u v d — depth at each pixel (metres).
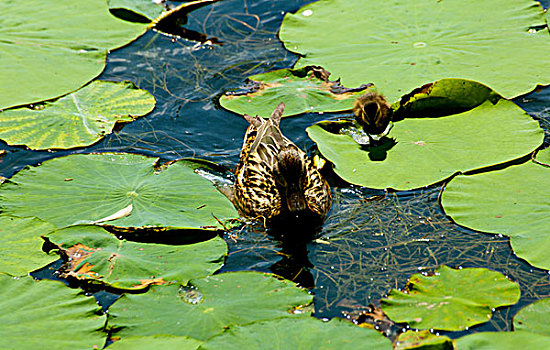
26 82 13.51
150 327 7.84
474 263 9.05
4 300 8.22
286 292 8.50
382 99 11.61
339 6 15.95
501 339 7.38
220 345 7.38
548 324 7.65
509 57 13.44
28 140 12.05
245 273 8.89
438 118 12.19
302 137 12.45
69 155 11.55
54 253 9.25
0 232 9.59
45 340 7.60
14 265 8.95
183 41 15.24
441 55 13.68
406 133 11.86
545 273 8.70
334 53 14.24
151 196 10.54
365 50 14.19
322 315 8.32
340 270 9.20
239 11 16.38
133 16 16.05
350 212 10.45
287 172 10.34
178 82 13.98
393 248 9.55
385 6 15.73
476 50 13.77
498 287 8.38
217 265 9.15
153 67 14.43
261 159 11.65
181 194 10.66
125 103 13.21
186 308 8.16
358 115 11.68
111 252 9.30
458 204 10.05
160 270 8.98
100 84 13.67
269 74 13.79
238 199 11.15
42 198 10.46
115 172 11.16
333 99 12.91
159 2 16.52
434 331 7.79
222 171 11.70
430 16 15.20
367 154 11.45
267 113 12.80
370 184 10.74
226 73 14.16
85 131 12.34
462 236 9.59
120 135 12.48
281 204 10.61
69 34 15.13
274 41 15.12
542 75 12.81
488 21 14.76
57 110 12.80
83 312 8.10
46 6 16.16
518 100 12.49
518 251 9.02
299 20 15.55
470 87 12.02
